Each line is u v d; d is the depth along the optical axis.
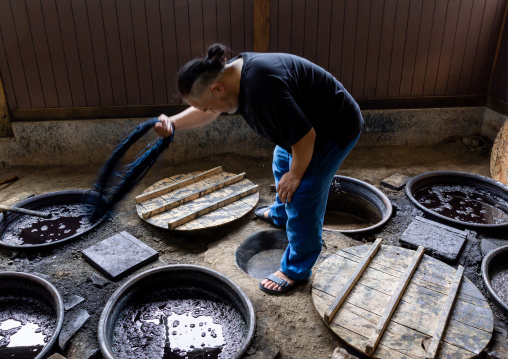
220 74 2.11
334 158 2.43
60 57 4.37
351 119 2.38
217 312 2.78
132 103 4.64
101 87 4.53
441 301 2.65
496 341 2.44
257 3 4.39
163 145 2.71
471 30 4.81
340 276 2.87
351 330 2.46
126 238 3.32
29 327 2.67
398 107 5.05
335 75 4.84
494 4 4.72
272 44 4.62
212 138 4.82
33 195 4.05
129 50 4.43
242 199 3.82
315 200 2.51
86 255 3.12
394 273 2.90
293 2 4.48
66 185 4.29
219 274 2.83
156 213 3.58
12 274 2.86
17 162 4.71
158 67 4.53
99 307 2.73
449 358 2.27
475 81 5.05
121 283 2.93
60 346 2.44
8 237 3.46
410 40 4.77
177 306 2.83
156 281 2.89
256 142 4.87
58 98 4.52
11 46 4.27
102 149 4.73
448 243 3.26
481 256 3.18
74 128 4.62
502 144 4.35
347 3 4.54
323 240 3.35
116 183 2.75
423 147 5.18
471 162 4.85
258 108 2.09
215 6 4.39
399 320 2.51
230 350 2.50
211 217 3.54
